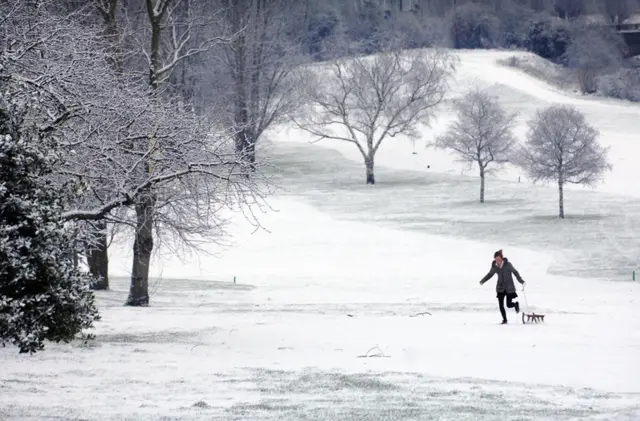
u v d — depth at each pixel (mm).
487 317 52500
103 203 40594
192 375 28781
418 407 22203
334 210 140000
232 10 154750
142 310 55719
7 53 33781
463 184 168625
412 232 119250
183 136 44438
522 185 165625
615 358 33531
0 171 25422
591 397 24172
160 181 41094
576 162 133375
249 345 38219
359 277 88125
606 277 88500
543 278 87500
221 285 80938
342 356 34625
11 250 24453
